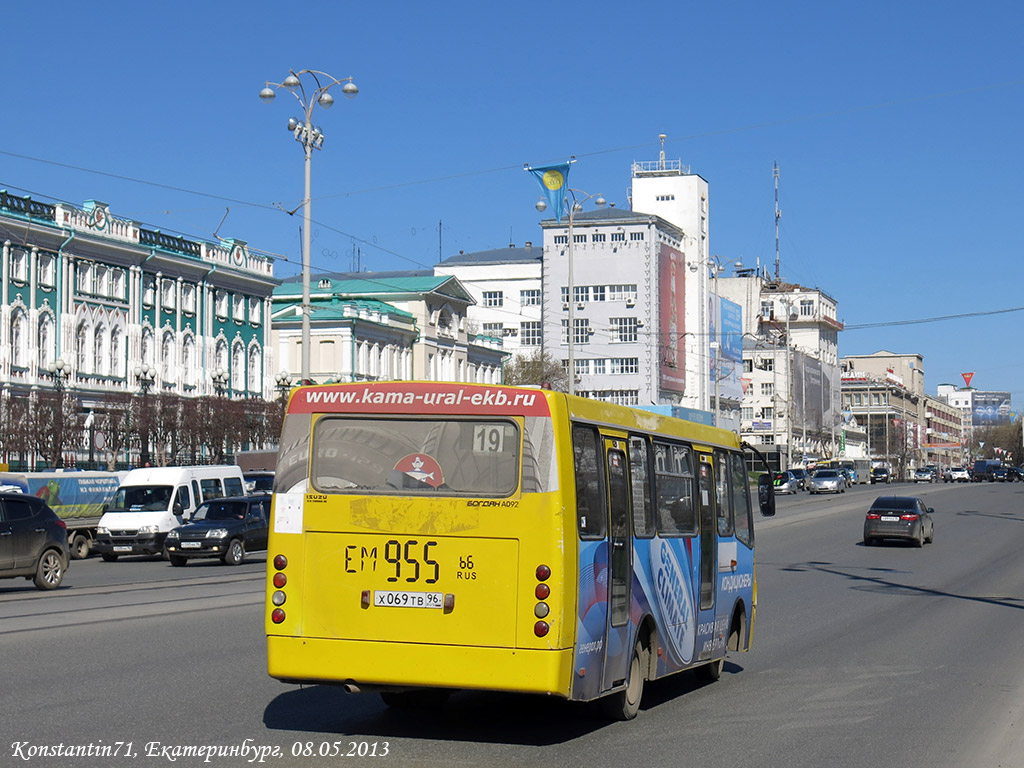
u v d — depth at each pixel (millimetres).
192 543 31375
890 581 26109
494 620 9094
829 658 15016
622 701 10492
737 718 10953
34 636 15477
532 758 9055
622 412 10570
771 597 22641
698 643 12344
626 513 10422
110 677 12219
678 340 116375
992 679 13367
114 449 50688
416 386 9539
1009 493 80062
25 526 22469
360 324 74188
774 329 147000
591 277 112562
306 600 9477
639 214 111938
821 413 151375
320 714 10570
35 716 10094
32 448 47000
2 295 49906
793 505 65312
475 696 11836
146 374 52625
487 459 9289
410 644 9219
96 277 55531
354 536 9430
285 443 9719
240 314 66188
